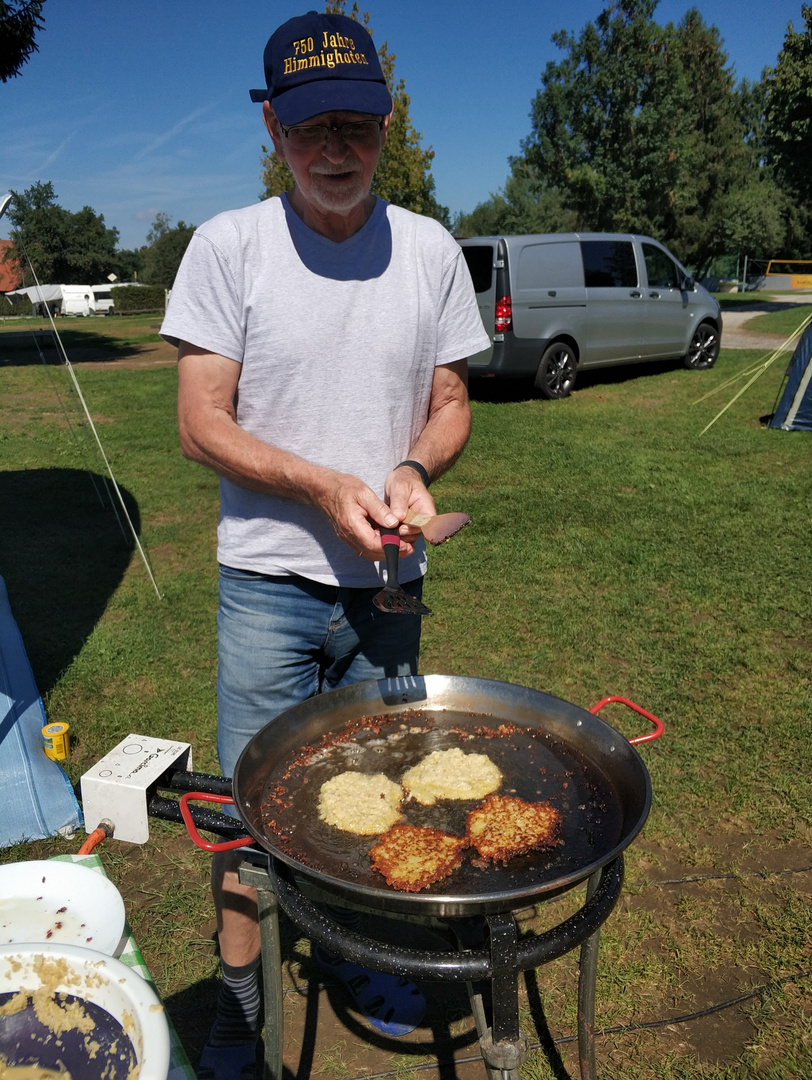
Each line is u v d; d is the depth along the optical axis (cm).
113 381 1522
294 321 162
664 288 1227
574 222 3819
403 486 156
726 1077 200
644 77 3325
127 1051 91
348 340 165
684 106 3981
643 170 3453
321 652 187
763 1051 208
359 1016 223
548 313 1077
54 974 99
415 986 223
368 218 169
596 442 882
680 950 240
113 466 878
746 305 2912
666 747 337
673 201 3616
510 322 1041
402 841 129
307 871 109
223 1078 184
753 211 4178
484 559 555
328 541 171
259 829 127
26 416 1186
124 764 147
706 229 3991
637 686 387
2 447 975
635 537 591
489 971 110
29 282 932
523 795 142
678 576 518
